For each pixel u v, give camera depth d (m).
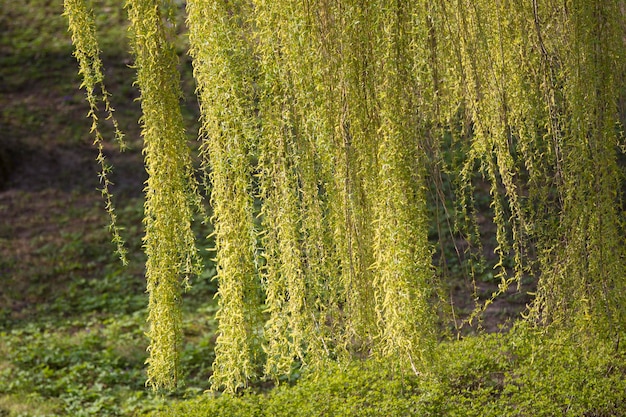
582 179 5.27
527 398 6.99
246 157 4.39
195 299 12.25
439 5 4.53
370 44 4.33
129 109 18.59
